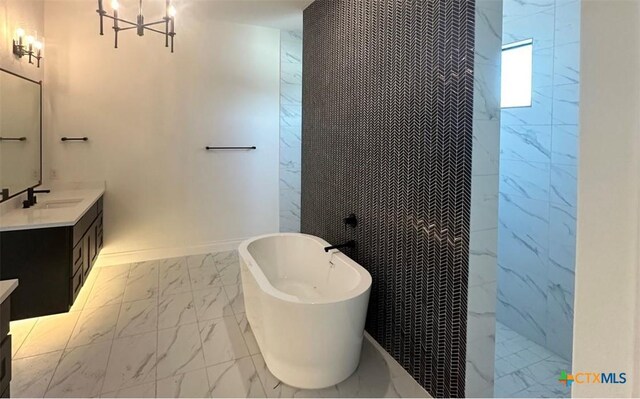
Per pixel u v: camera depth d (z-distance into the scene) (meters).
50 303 2.68
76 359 2.26
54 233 2.64
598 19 0.53
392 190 2.32
